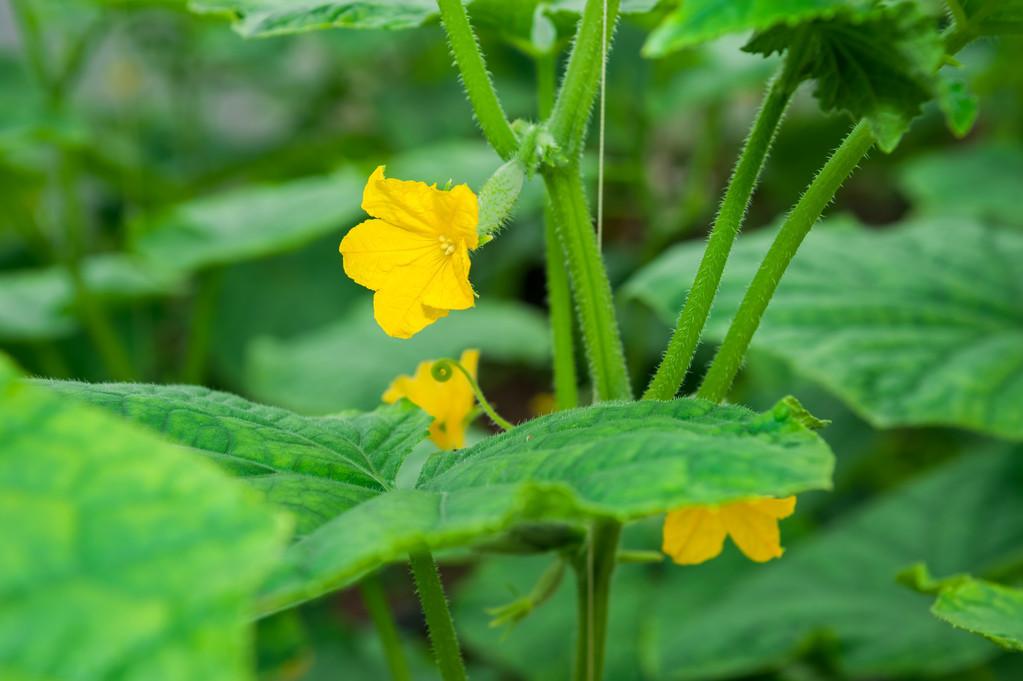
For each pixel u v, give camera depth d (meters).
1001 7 0.67
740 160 0.66
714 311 0.94
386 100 2.04
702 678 1.13
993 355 0.91
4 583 0.48
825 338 0.92
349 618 1.54
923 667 0.98
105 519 0.52
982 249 1.04
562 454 0.60
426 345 1.44
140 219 1.41
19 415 0.54
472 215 0.64
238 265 1.88
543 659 1.22
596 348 0.69
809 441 0.59
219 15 0.84
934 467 1.41
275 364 1.41
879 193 2.40
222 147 2.25
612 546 0.71
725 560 1.26
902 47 0.61
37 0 1.52
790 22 0.58
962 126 0.62
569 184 0.68
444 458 0.65
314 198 1.44
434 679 1.24
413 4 0.75
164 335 1.97
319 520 0.61
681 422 0.61
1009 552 1.12
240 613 0.48
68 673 0.45
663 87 1.64
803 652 1.03
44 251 1.78
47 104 1.39
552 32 0.79
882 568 1.14
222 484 0.53
